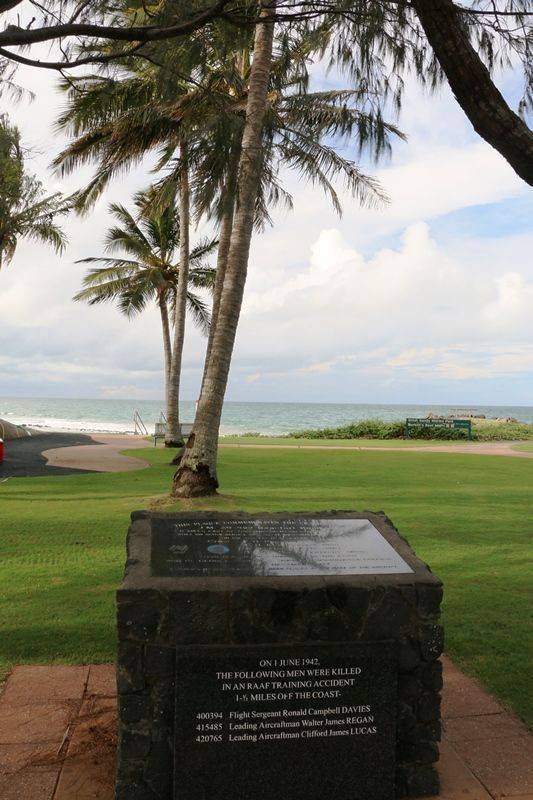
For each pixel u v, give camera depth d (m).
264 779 2.82
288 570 3.00
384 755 2.88
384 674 2.88
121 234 24.98
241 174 9.27
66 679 4.06
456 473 15.24
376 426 34.81
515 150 3.67
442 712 3.73
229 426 70.75
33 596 5.57
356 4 4.73
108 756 3.23
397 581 2.94
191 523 3.52
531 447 25.41
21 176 13.73
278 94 12.52
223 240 15.73
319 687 2.84
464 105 3.74
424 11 3.60
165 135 14.23
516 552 7.26
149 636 2.79
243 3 5.29
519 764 3.22
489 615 5.27
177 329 22.02
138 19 5.52
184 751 2.77
